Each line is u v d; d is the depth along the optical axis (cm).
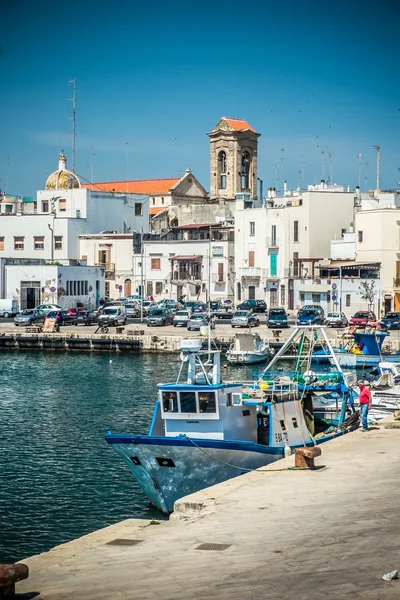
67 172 15162
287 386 3888
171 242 13775
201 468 3228
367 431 3750
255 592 1708
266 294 13100
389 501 2445
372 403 4803
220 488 2641
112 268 13912
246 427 3500
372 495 2520
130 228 15012
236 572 1836
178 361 7975
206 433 3400
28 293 11869
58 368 7494
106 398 5891
